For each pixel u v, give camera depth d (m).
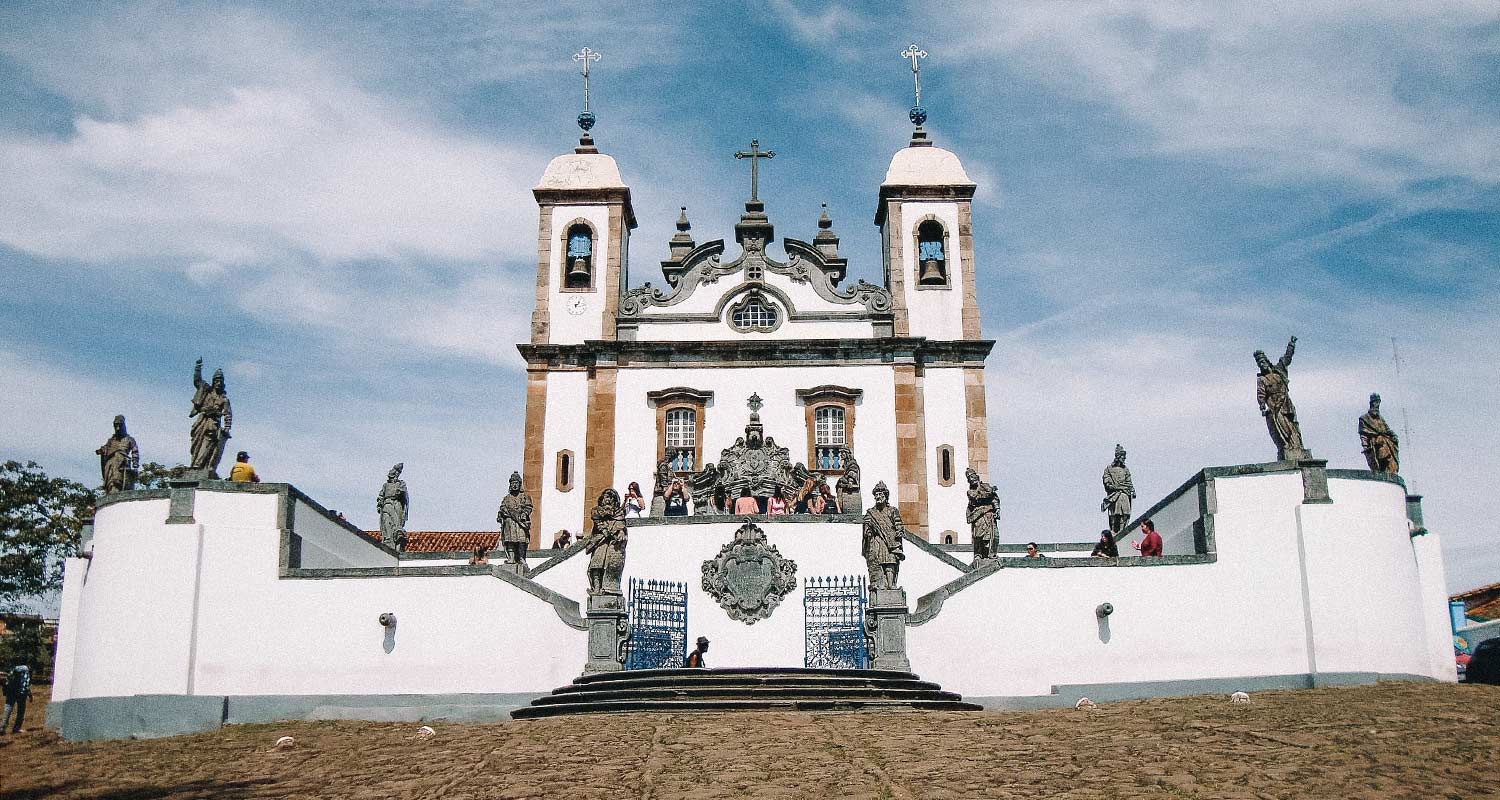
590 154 40.84
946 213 39.81
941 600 24.98
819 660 26.64
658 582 27.22
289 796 15.59
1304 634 24.48
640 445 37.22
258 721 23.78
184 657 23.83
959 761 16.16
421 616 24.50
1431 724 17.86
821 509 30.78
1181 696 23.86
